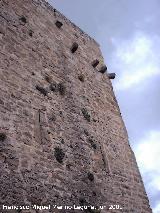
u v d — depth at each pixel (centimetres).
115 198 902
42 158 741
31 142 741
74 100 998
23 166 682
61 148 817
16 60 855
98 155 950
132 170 1067
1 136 679
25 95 809
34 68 905
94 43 1410
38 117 807
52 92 918
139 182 1063
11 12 965
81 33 1350
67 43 1184
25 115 771
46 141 785
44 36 1056
